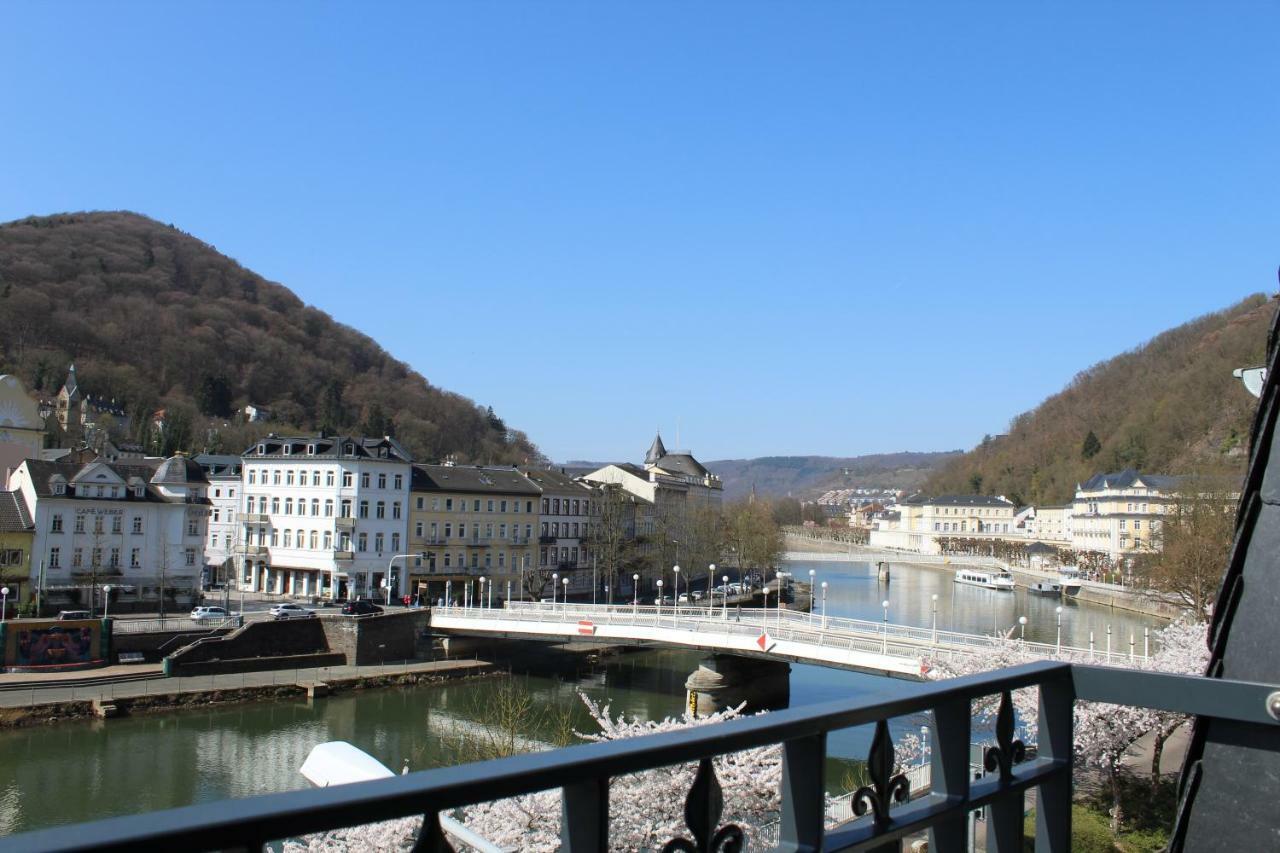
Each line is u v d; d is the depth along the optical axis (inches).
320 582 3627.0
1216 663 149.8
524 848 766.5
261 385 7175.2
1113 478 6284.5
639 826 796.6
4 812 1481.3
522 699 2306.8
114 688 2177.7
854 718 141.9
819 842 137.6
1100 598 4662.9
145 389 6496.1
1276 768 137.4
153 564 3181.6
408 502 3786.9
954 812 155.9
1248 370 154.3
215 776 1699.1
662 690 2628.0
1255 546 145.3
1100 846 1013.2
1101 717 1128.2
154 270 7741.1
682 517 4909.0
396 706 2295.8
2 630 2225.6
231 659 2460.6
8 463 3405.5
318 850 744.3
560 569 4296.3
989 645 1915.6
